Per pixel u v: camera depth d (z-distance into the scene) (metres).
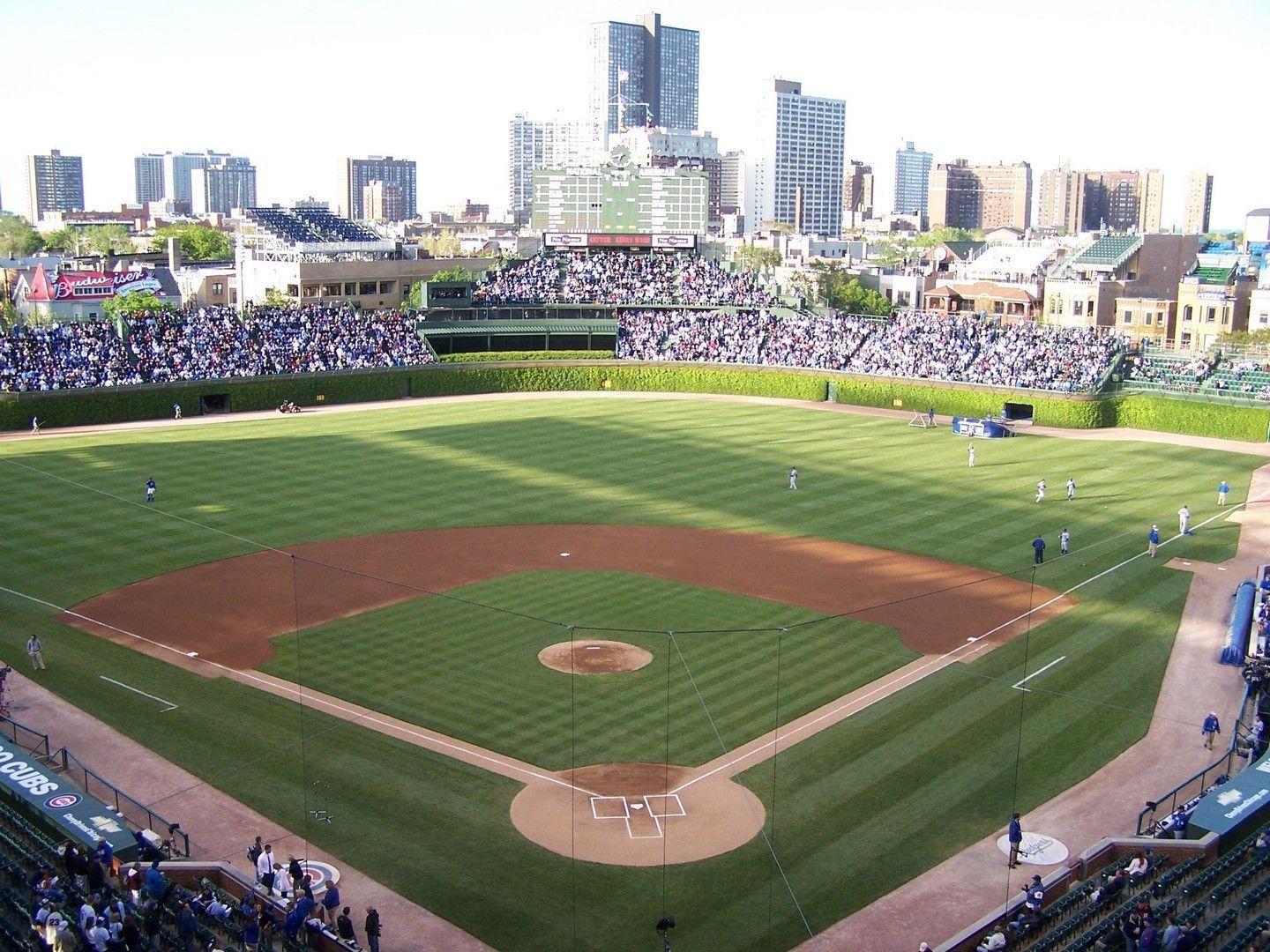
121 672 51.38
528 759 43.28
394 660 52.50
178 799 40.53
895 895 35.41
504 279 149.12
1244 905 32.19
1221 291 157.25
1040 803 40.75
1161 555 70.31
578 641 54.84
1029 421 118.12
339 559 67.94
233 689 49.47
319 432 107.69
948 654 54.09
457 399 129.38
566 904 34.78
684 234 156.12
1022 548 71.56
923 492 85.81
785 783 41.75
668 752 43.84
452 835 38.38
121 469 90.38
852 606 60.50
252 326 129.38
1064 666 52.91
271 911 33.16
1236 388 115.50
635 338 141.25
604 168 158.75
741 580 64.62
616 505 80.88
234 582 63.59
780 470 92.88
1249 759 42.97
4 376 109.31
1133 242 174.88
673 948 32.69
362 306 171.12
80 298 166.88
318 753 43.84
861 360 129.50
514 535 73.44
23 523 74.62
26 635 55.66
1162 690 50.50
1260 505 83.00
